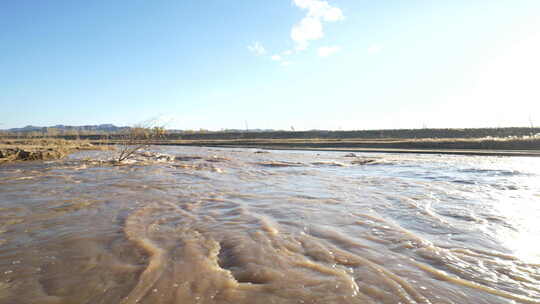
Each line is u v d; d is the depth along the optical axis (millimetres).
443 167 11133
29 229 3348
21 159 11750
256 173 9250
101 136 27359
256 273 2320
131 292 2027
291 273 2336
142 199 5039
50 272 2307
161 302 1914
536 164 12141
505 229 3541
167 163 11977
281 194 5668
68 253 2678
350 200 5129
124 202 4785
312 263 2525
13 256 2602
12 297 1950
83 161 11734
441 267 2492
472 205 4781
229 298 1976
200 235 3207
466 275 2352
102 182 6844
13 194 5348
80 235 3154
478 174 8883
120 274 2281
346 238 3154
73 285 2115
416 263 2562
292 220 3832
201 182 7109
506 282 2254
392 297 2004
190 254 2672
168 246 2871
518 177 8133
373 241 3080
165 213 4121
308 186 6676
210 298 1972
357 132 58031
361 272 2371
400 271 2402
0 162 10898
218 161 13516
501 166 11328
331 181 7523
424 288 2135
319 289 2098
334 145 33156
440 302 1956
